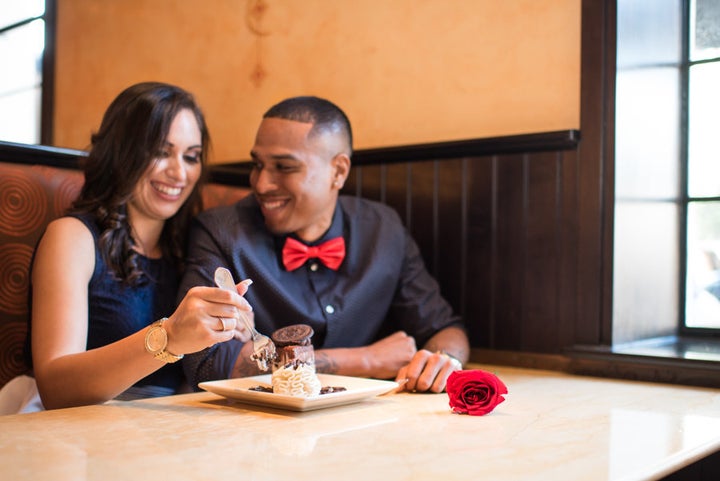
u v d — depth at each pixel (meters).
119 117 1.92
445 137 2.52
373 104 2.69
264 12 3.02
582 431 1.27
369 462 1.02
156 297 1.96
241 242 1.99
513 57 2.37
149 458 1.03
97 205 1.90
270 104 3.00
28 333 1.88
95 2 3.67
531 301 2.29
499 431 1.25
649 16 2.24
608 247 2.13
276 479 0.93
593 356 2.07
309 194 1.99
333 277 2.11
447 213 2.45
